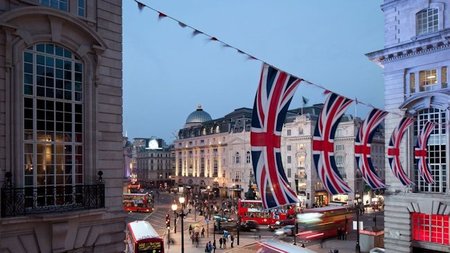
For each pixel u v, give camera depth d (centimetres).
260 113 1322
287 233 4806
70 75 1585
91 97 1625
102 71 1670
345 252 3962
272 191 1331
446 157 2817
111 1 1723
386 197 3125
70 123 1577
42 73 1505
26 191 1426
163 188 13725
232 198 8975
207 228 5091
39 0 1510
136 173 16288
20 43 1435
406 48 2992
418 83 2972
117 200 1698
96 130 1630
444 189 2862
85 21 1625
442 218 2838
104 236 1638
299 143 7775
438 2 2848
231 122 9706
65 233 1488
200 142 10769
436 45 2842
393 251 3064
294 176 7775
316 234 4641
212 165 10219
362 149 2184
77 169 1593
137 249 3052
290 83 1380
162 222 6206
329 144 1717
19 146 1422
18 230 1391
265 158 1330
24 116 1449
